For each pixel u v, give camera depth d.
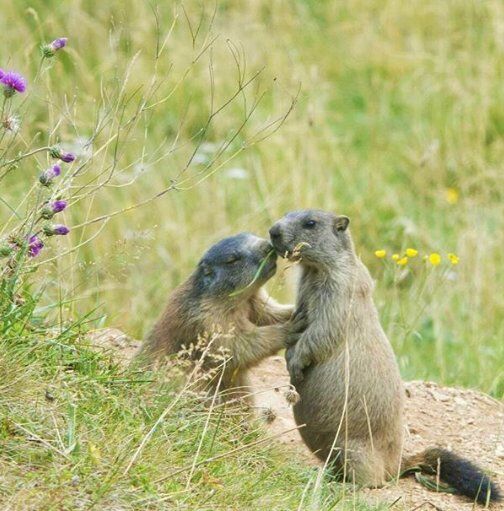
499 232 15.88
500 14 19.83
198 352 9.08
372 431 8.69
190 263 14.49
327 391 8.76
